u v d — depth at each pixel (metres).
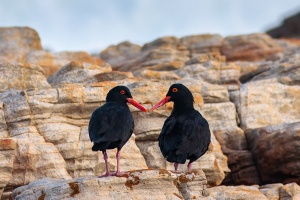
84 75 20.58
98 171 16.81
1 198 15.89
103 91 17.98
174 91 15.41
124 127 13.63
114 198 13.22
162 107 18.31
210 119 20.77
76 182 13.27
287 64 23.30
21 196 13.65
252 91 21.64
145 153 17.77
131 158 17.20
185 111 15.26
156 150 17.73
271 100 21.66
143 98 18.38
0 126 17.06
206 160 17.67
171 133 14.56
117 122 13.55
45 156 16.31
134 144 17.52
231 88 21.89
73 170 16.77
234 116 20.95
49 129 17.05
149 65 26.05
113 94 14.61
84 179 13.30
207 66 24.05
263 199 15.56
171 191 13.74
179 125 14.63
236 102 21.55
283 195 16.08
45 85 19.80
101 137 13.16
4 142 16.06
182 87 15.45
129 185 13.43
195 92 20.08
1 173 15.86
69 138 17.03
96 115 13.74
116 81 19.28
